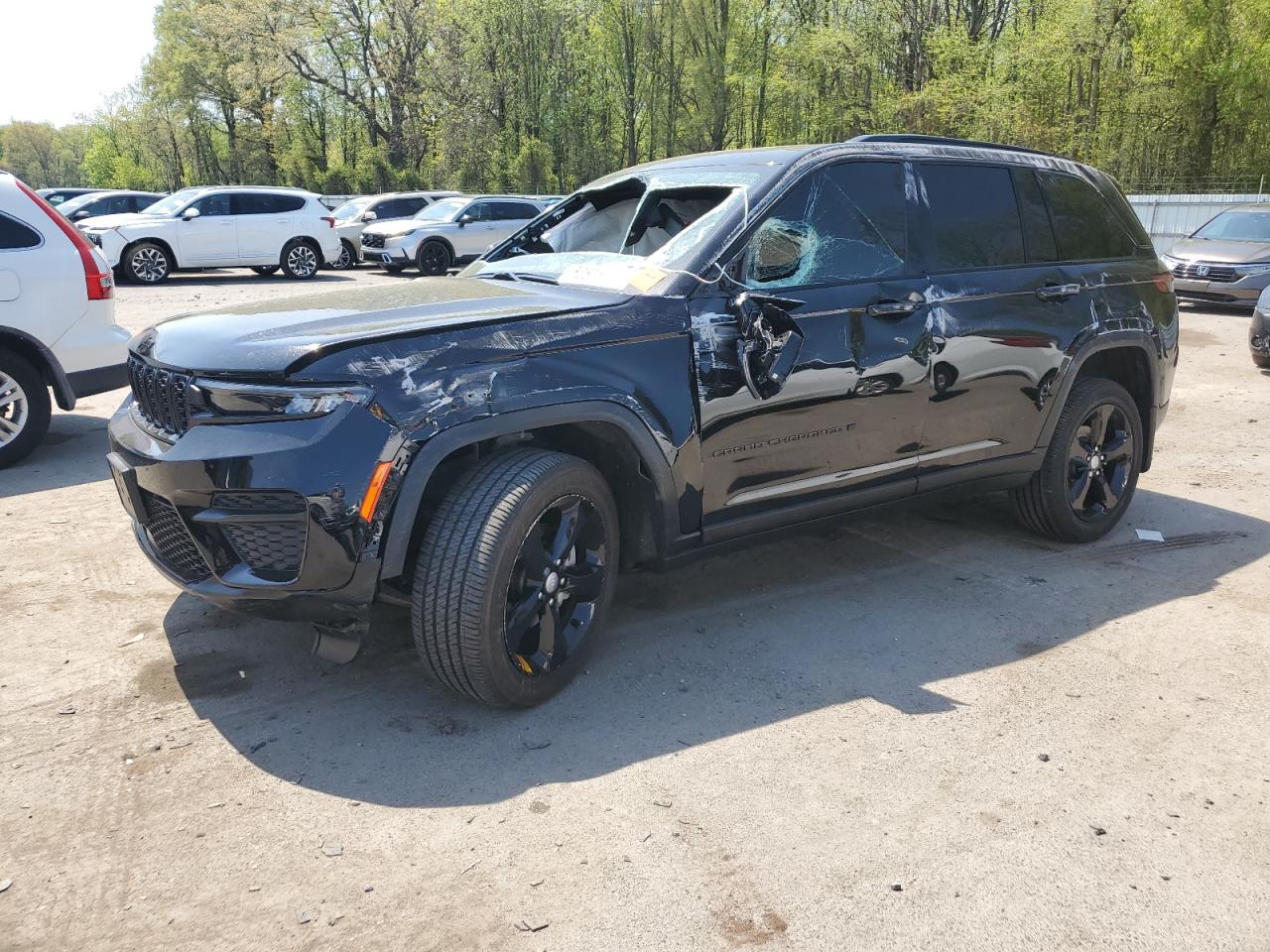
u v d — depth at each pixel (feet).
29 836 8.31
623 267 11.64
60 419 24.29
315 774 9.29
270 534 9.32
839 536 16.38
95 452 21.04
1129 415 16.01
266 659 11.60
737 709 10.66
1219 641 12.53
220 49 159.12
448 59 140.56
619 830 8.52
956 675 11.51
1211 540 16.35
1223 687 11.30
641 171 14.03
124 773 9.25
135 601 13.21
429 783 9.17
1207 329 41.78
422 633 9.75
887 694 11.03
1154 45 107.65
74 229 20.04
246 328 9.93
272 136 177.78
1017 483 15.03
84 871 7.90
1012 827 8.66
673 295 11.01
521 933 7.29
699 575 14.62
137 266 60.54
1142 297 15.97
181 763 9.44
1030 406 14.48
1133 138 114.11
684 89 146.61
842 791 9.14
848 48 121.80
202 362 9.48
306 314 10.30
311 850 8.20
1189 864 8.20
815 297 11.99
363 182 155.53
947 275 13.37
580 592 10.83
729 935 7.30
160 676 11.14
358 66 157.28
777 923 7.43
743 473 11.68
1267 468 20.89
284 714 10.38
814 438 12.16
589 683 11.17
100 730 10.00
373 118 161.89
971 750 9.91
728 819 8.70
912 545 15.97
